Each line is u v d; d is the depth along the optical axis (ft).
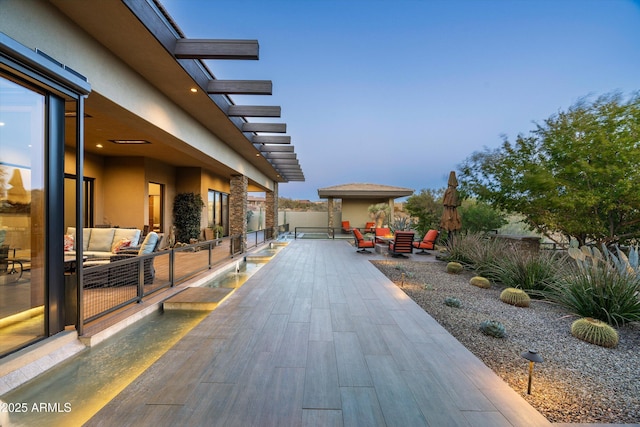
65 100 9.99
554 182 24.61
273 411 6.91
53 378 8.52
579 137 24.18
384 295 17.35
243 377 8.38
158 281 18.61
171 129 17.62
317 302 15.88
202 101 17.93
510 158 29.63
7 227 8.93
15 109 8.73
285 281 20.92
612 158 22.47
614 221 25.05
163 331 12.22
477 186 32.35
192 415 6.73
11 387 7.72
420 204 49.37
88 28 10.64
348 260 30.66
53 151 9.50
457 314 14.33
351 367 9.04
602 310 13.26
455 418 6.76
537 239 29.25
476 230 39.45
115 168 30.50
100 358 9.77
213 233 39.11
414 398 7.52
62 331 9.96
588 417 6.88
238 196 34.55
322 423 6.53
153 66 13.57
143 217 30.66
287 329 12.09
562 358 9.98
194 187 38.91
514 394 7.76
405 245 32.73
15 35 8.18
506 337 11.69
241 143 28.48
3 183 8.77
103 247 21.67
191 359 9.42
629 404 7.43
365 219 71.41
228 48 12.94
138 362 9.57
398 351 10.19
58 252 9.75
